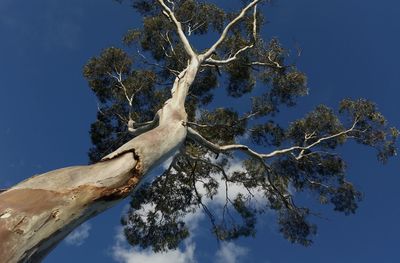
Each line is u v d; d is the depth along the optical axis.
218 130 14.95
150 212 15.36
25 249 4.70
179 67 15.57
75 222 5.34
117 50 15.30
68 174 5.62
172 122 8.48
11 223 4.73
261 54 15.37
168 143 7.60
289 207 14.84
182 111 9.35
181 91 10.36
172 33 15.56
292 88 15.34
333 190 15.22
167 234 15.30
